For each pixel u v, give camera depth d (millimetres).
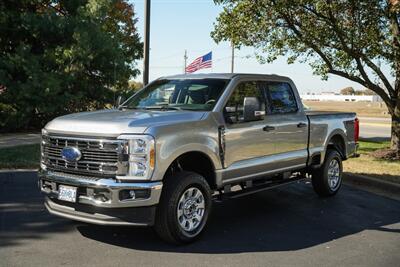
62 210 5805
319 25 12859
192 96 6820
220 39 13906
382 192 9555
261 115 6555
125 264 5156
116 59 20562
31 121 19406
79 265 5094
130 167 5402
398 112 13523
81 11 19484
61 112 19391
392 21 12656
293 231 6625
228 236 6309
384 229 6840
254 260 5383
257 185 7418
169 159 5613
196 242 6000
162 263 5215
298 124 7930
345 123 9367
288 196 8969
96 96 20641
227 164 6496
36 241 5883
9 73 18047
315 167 8469
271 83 7625
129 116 5875
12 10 19109
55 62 18406
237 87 6891
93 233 6230
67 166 5727
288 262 5348
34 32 18688
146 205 5457
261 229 6688
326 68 13695
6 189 8805
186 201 5895
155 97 7180
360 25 12602
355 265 5305
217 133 6324
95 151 5512
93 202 5461
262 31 13273
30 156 12297
